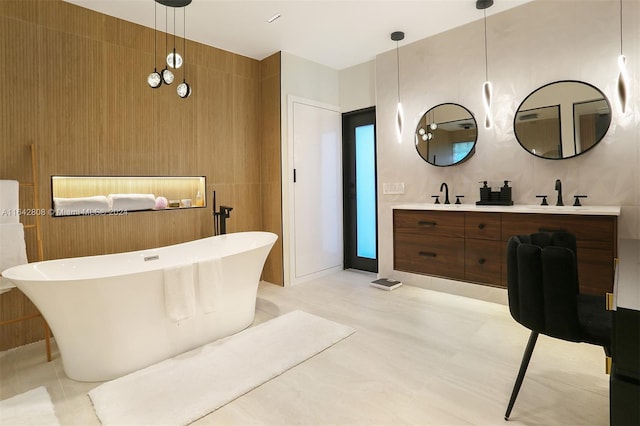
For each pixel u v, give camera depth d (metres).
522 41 2.92
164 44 3.21
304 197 4.00
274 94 3.80
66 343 2.00
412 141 3.66
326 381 1.95
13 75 2.43
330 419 1.64
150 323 2.16
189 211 3.40
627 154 2.48
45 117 2.56
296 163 3.91
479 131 3.20
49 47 2.57
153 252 2.87
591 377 1.94
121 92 2.94
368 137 4.29
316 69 4.10
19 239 2.31
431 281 3.53
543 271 1.42
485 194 3.05
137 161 3.04
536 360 2.13
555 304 1.39
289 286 3.81
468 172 3.30
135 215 3.04
